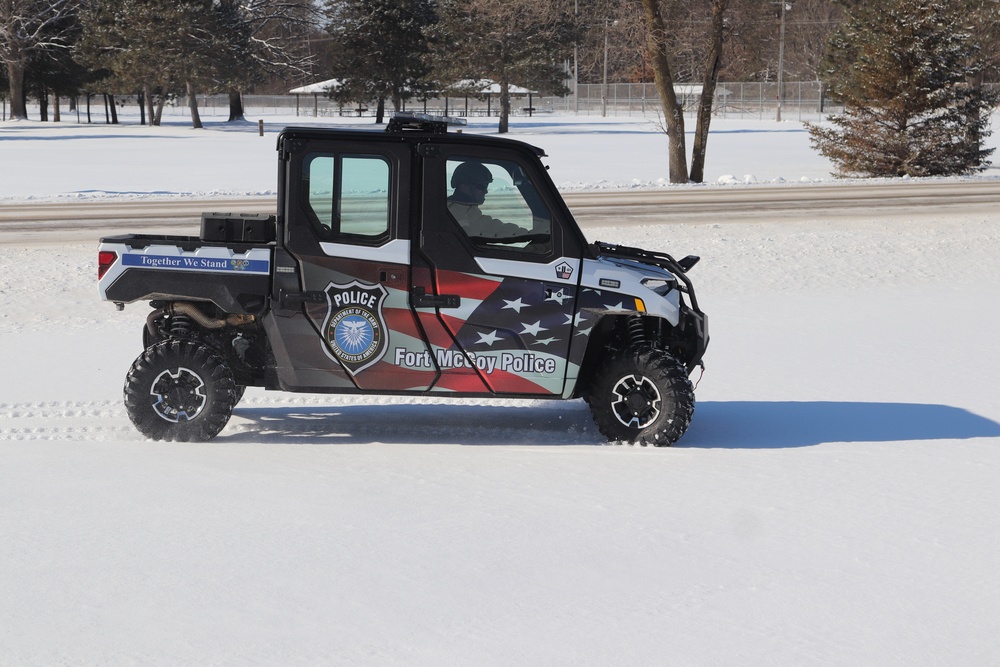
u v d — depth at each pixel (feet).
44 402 27.81
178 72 249.14
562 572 16.89
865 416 27.71
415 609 15.44
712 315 41.96
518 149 23.94
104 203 83.35
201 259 24.22
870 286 49.01
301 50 352.08
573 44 271.08
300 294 24.08
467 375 24.48
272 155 153.17
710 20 111.24
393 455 23.77
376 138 23.82
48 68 278.26
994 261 56.34
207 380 24.22
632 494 20.95
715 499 20.71
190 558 17.29
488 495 20.79
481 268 24.13
